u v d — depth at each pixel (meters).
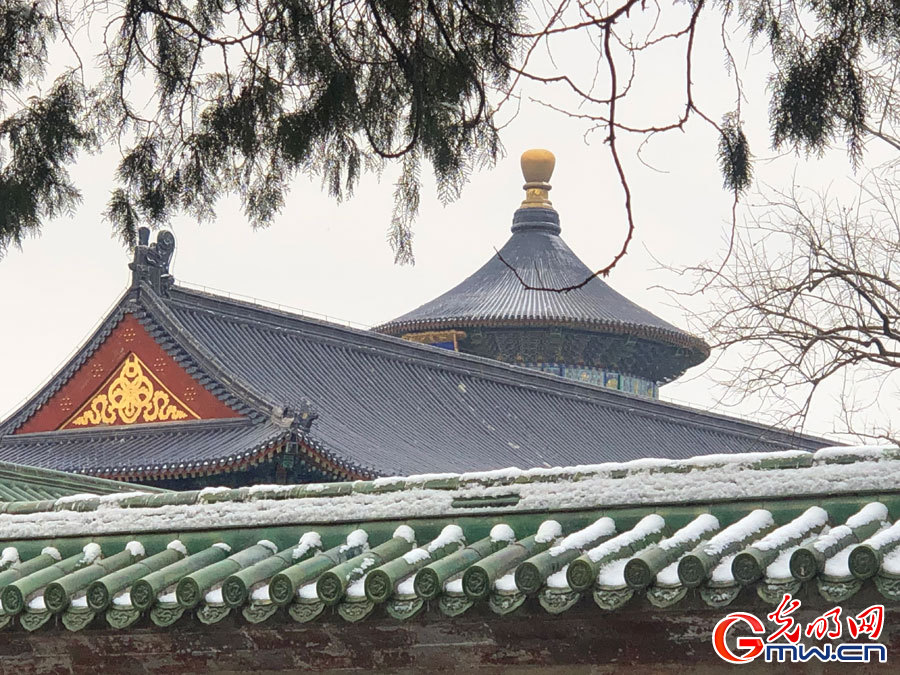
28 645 21.03
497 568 18.28
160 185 21.78
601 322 123.81
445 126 20.53
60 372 83.06
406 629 19.20
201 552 20.89
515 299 127.75
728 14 18.25
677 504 18.97
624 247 16.83
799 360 38.12
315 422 79.44
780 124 19.47
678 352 128.38
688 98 16.59
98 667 20.86
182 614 19.52
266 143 21.31
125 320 81.31
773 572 16.75
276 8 20.39
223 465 72.00
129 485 39.19
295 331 89.19
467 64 20.03
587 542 18.67
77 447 81.19
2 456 82.38
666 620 17.92
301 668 19.92
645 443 109.19
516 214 139.50
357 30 20.81
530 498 19.75
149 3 20.34
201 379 78.06
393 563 18.98
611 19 16.39
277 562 19.98
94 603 19.77
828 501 18.19
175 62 21.30
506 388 102.19
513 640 18.80
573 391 107.88
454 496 20.22
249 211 21.88
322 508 20.80
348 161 21.27
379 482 20.73
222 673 20.28
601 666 18.52
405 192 21.45
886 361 36.72
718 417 119.44
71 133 21.12
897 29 18.89
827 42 19.20
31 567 21.61
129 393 80.81
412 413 90.50
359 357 92.38
